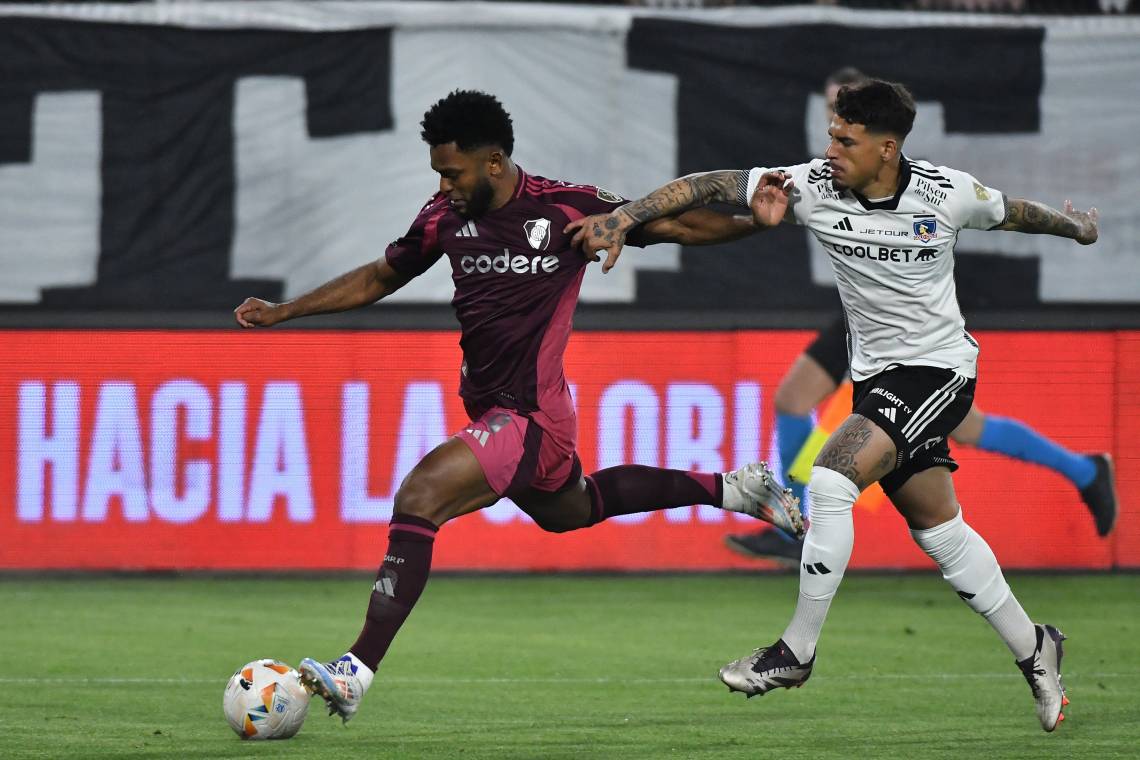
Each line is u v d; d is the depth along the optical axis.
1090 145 35.38
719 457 35.38
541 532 35.91
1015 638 18.69
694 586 35.19
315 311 18.78
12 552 34.81
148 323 34.88
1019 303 35.66
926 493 18.61
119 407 34.91
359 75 34.81
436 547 35.75
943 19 35.53
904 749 17.75
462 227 17.80
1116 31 35.28
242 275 35.03
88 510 34.94
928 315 18.33
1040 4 35.88
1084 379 35.66
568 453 18.30
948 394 18.33
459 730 19.11
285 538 35.16
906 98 17.70
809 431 35.03
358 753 17.28
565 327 17.95
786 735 18.78
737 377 35.47
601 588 34.88
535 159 34.78
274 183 34.91
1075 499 35.53
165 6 35.12
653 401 35.38
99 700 21.42
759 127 35.03
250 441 35.06
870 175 17.75
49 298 34.75
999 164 35.34
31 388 34.75
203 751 17.33
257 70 34.78
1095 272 35.69
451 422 35.31
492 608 32.06
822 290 35.59
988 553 18.69
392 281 18.81
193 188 34.91
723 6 35.62
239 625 29.45
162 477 35.03
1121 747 17.92
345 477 35.19
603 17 34.78
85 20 34.59
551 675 24.16
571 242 17.61
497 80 34.75
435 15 34.72
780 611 31.83
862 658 25.97
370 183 34.94
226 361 35.00
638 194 34.97
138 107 34.78
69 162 34.75
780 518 20.20
